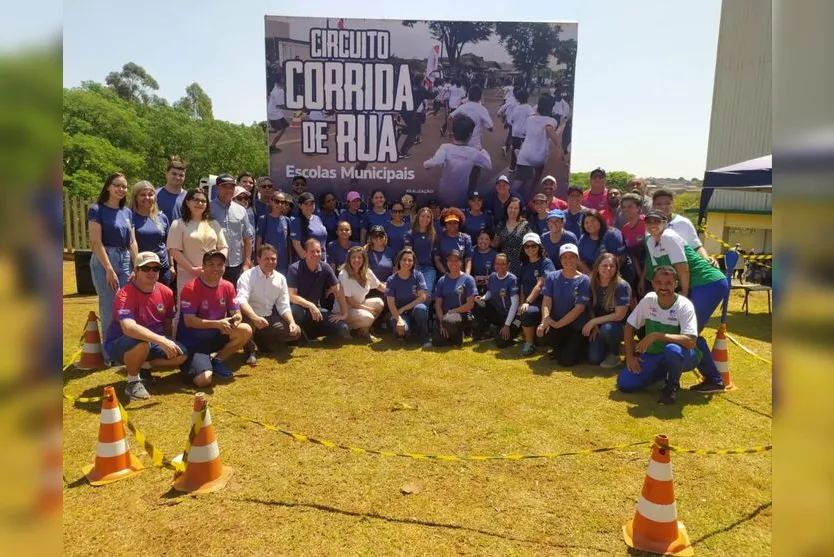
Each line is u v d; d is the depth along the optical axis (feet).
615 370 18.12
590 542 8.94
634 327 15.97
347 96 25.16
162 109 100.58
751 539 9.03
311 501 10.05
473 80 25.36
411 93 25.26
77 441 12.28
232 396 15.35
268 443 12.40
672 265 17.13
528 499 10.18
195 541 8.87
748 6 48.70
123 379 16.43
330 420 13.78
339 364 18.39
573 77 25.55
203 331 16.63
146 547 8.71
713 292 16.83
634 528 9.07
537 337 20.62
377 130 25.45
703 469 11.35
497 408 14.66
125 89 151.74
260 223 22.44
